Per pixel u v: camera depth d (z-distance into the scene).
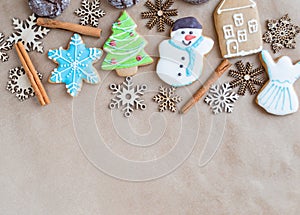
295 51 0.57
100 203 0.57
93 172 0.57
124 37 0.55
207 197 0.58
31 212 0.57
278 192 0.58
